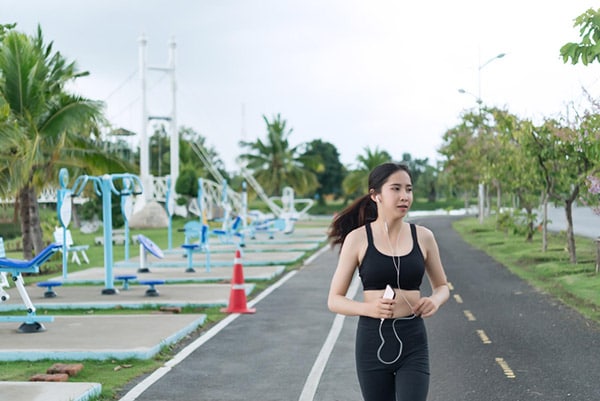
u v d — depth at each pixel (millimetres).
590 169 19594
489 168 29234
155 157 90312
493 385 8195
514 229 29484
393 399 4617
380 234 4598
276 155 83188
